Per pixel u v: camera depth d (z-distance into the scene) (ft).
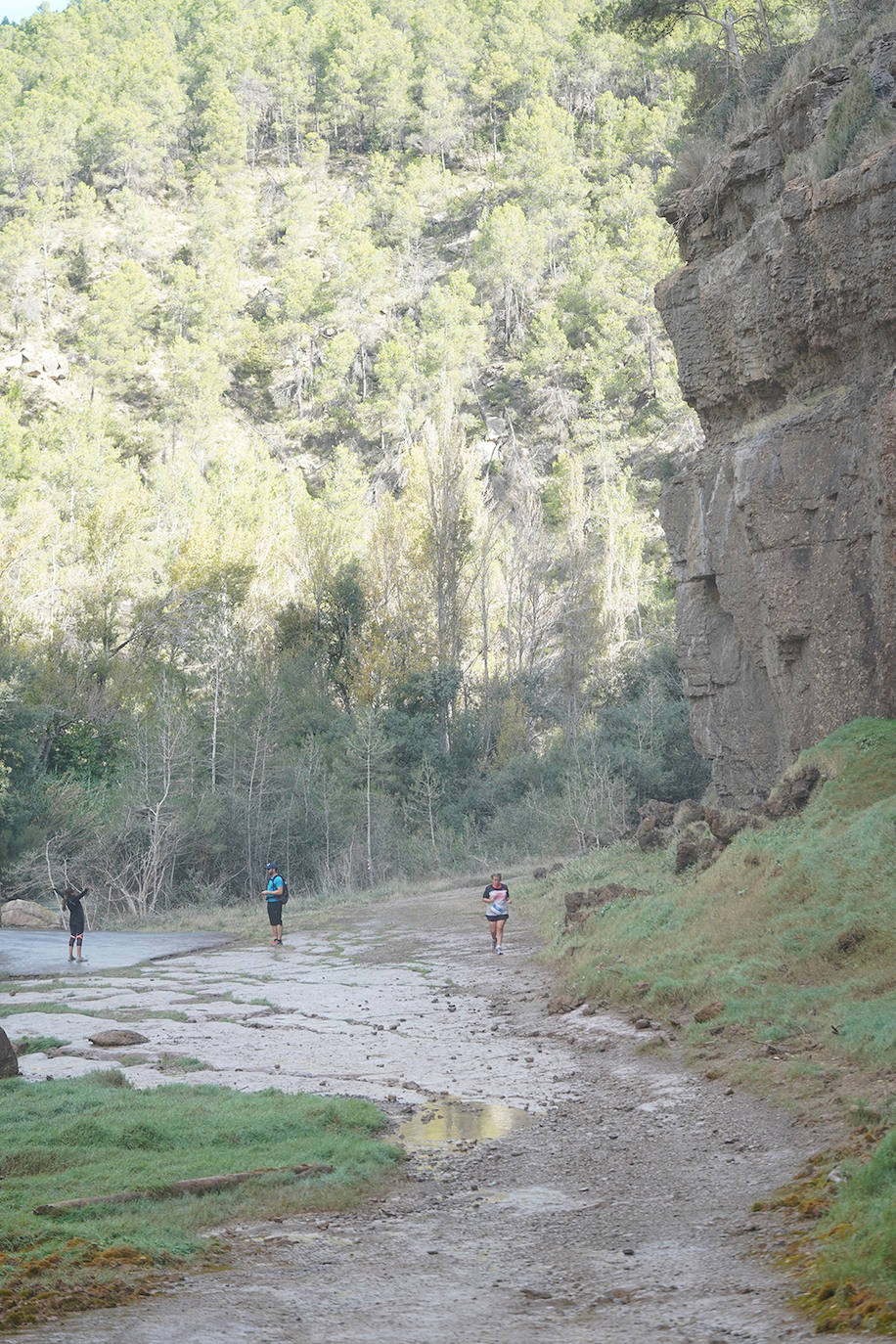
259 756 143.02
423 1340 15.06
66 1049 40.22
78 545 198.29
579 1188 23.66
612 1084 33.55
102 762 145.18
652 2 107.76
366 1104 30.17
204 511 230.27
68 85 494.18
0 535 167.32
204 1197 22.41
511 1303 16.84
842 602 59.88
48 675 146.00
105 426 327.47
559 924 64.08
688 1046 36.32
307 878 140.77
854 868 44.24
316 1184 23.39
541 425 343.26
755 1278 17.11
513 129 440.45
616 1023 41.34
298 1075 35.65
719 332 72.49
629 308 337.31
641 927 50.57
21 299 393.70
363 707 162.81
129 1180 23.07
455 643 181.47
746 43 115.03
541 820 132.46
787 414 65.67
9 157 459.73
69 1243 19.11
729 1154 25.35
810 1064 31.07
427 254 440.04
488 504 252.62
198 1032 43.83
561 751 160.97
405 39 546.26
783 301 64.59
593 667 194.08
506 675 193.98
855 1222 17.65
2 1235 18.98
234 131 488.85
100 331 371.15
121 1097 30.58
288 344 396.37
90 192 434.71
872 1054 30.25
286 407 382.01
